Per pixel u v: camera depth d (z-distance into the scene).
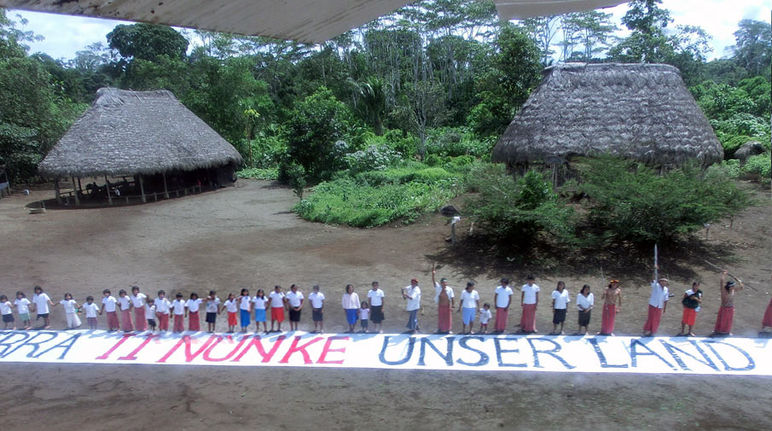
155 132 33.03
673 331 13.20
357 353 12.39
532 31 62.56
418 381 11.10
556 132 21.97
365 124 52.97
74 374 11.62
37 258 20.14
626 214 18.20
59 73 72.50
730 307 12.71
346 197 28.44
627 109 21.97
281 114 60.50
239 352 12.57
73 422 9.62
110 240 22.78
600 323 13.79
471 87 63.59
